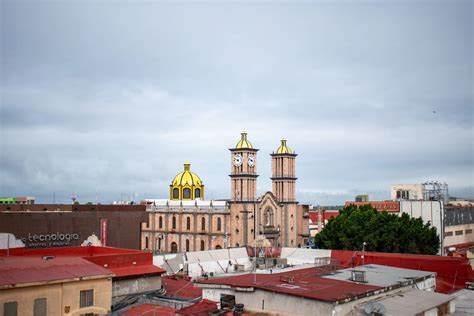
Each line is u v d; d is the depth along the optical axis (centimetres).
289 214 13525
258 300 4969
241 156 13225
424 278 6019
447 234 13712
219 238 13250
